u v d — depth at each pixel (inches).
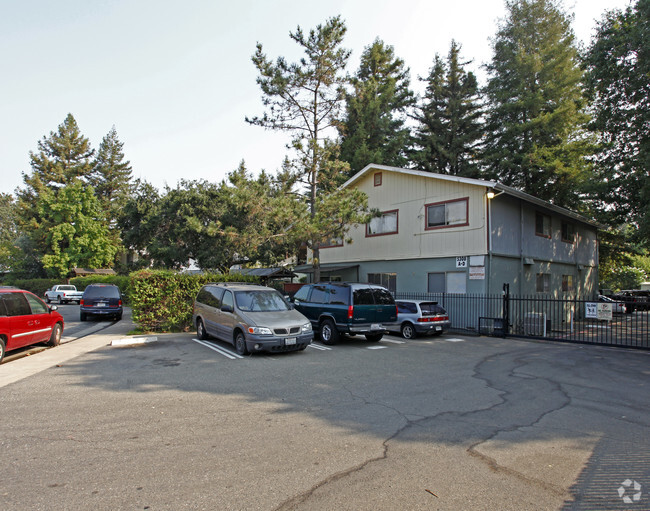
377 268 814.5
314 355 397.1
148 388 266.7
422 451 171.6
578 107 995.9
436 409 231.1
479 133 1256.2
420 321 540.7
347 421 207.8
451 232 684.1
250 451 168.6
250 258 1097.4
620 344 487.8
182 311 574.2
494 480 146.9
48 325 414.0
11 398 241.8
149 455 163.3
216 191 1099.3
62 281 1526.8
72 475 145.6
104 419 205.8
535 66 1058.7
